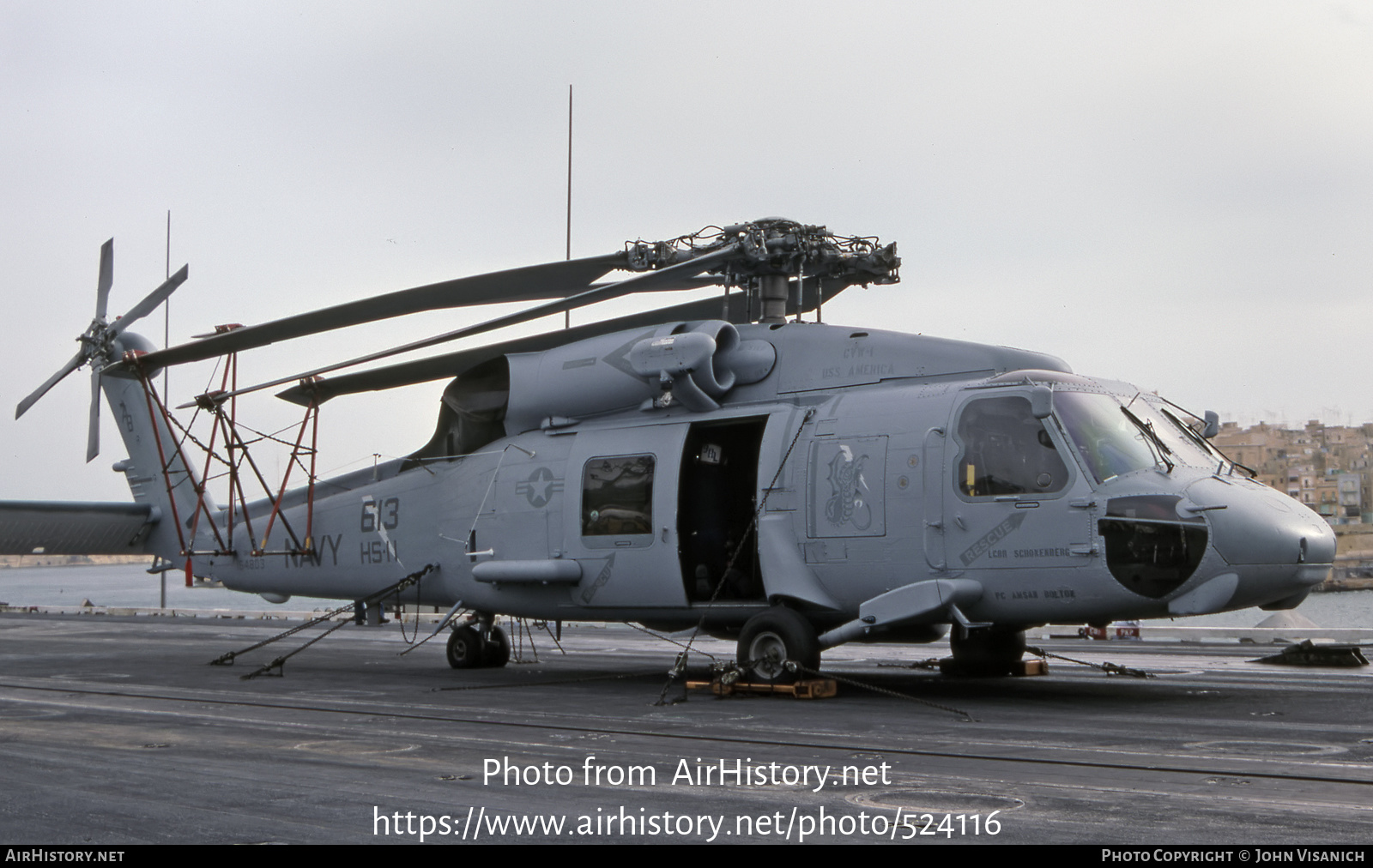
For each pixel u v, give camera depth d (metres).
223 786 6.84
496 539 14.52
